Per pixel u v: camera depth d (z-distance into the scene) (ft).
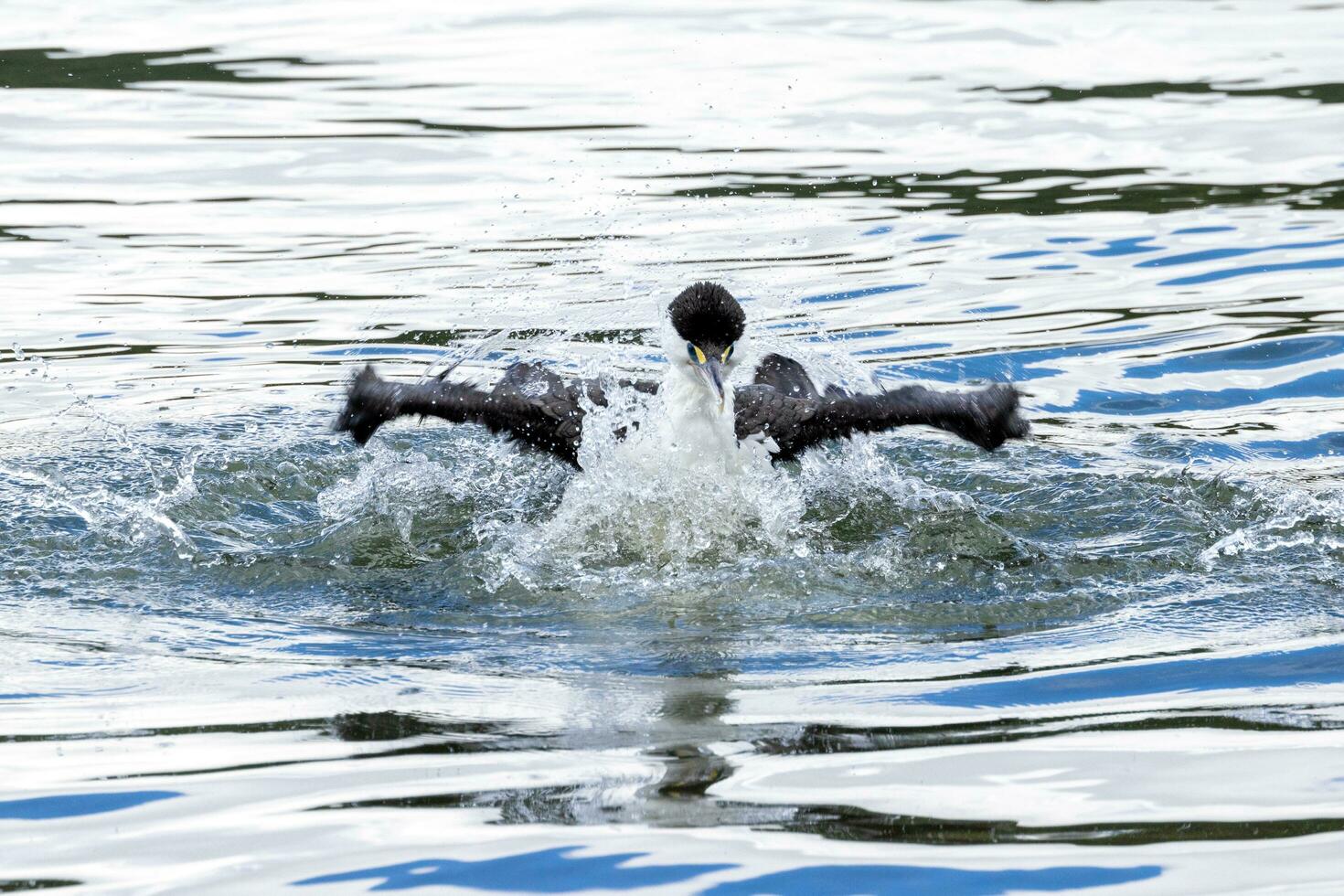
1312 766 26.09
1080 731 27.73
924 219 64.39
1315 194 65.98
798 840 23.89
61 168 69.97
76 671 31.19
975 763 26.55
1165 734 27.50
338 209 65.57
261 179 69.05
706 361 38.93
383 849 23.75
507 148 72.38
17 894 22.63
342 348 52.85
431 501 42.32
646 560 38.42
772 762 26.68
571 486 40.70
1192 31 89.97
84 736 27.94
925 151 71.92
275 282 58.65
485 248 61.21
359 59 85.56
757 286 57.47
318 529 40.68
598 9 95.50
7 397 49.19
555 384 43.29
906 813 24.72
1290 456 44.45
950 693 29.73
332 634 33.63
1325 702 28.81
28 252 61.16
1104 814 24.58
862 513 40.91
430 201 66.28
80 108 77.77
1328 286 57.00
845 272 58.85
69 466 43.88
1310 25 90.68
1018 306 56.18
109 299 57.26
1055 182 68.13
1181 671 30.58
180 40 89.35
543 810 24.93
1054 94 79.36
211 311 56.34
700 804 25.13
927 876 22.82
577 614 34.91
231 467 44.24
